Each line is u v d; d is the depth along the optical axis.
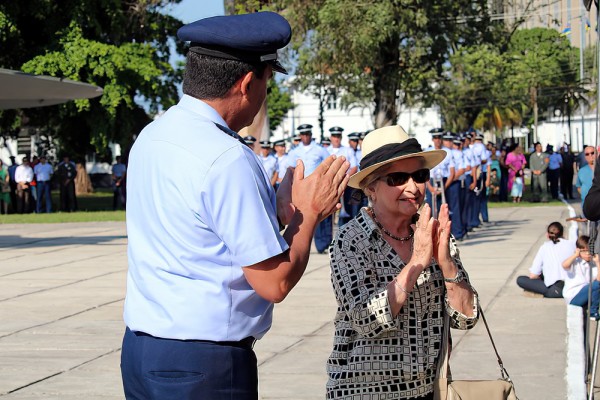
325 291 12.30
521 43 61.88
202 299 3.05
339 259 3.90
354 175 3.96
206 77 3.16
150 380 3.10
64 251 18.56
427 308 3.88
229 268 3.06
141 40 37.56
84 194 52.28
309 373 7.80
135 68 33.69
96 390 7.35
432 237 3.77
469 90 55.66
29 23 34.69
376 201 4.00
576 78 60.19
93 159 67.75
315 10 30.52
